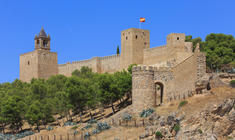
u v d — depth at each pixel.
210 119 53.22
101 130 61.16
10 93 108.38
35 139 66.88
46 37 149.75
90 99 87.75
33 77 135.75
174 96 64.38
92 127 65.38
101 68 127.38
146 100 62.88
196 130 51.41
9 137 78.31
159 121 54.97
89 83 103.31
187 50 94.25
